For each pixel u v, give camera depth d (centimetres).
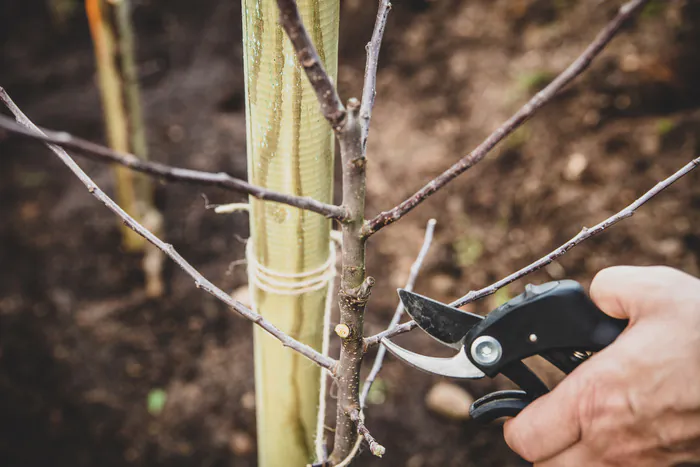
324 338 111
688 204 263
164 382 240
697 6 298
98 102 336
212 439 226
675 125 284
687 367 76
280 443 124
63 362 244
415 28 362
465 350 90
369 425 225
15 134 49
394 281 264
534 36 342
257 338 114
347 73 349
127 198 253
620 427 81
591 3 343
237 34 372
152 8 380
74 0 383
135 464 221
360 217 72
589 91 304
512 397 95
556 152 289
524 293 87
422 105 330
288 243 100
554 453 88
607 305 85
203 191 294
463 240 273
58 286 267
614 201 270
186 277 267
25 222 290
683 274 83
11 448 222
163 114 329
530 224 273
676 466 82
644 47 306
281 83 87
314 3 83
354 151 68
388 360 241
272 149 92
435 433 222
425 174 299
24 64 358
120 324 256
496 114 314
